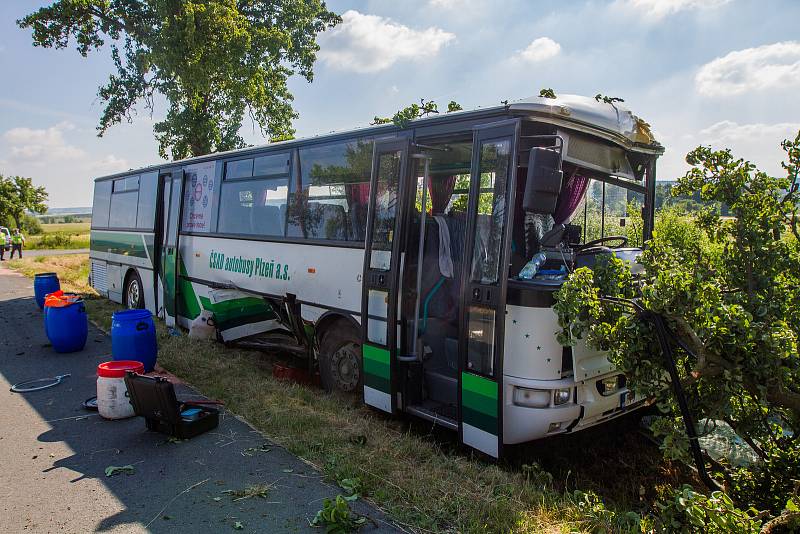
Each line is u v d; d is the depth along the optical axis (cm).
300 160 752
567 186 548
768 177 414
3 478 445
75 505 404
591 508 391
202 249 971
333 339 688
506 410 474
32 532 368
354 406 637
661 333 386
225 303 896
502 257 461
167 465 468
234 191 895
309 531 370
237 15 1752
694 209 477
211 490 425
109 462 475
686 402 390
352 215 657
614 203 594
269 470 459
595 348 443
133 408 551
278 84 2150
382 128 618
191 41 1616
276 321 819
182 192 1041
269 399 620
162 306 1118
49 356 855
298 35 2147
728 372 366
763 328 353
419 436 553
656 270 440
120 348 729
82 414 596
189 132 1920
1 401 640
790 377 364
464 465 461
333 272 678
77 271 2447
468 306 491
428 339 590
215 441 519
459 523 377
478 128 499
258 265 820
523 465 468
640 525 365
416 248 583
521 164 493
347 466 451
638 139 554
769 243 412
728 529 320
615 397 504
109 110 1958
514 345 469
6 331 1052
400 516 383
